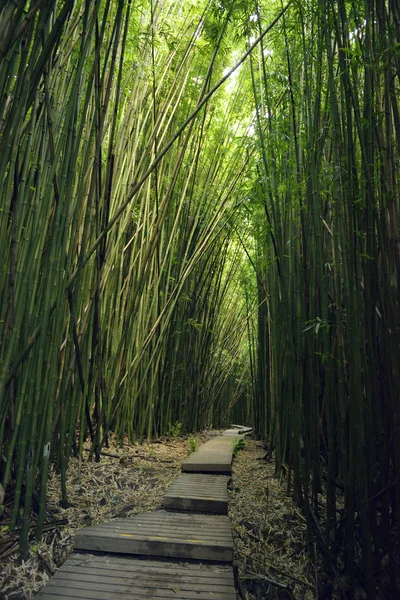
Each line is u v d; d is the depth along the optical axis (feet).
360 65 5.68
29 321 6.08
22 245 6.25
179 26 11.27
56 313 6.04
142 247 10.94
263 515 7.10
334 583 5.65
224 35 9.48
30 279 6.06
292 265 7.69
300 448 7.18
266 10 9.77
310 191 6.99
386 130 5.49
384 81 5.70
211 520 6.70
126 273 10.80
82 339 8.25
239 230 15.15
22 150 6.24
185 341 15.62
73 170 5.98
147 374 12.48
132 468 8.73
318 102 6.77
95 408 8.95
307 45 7.55
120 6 6.75
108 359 9.68
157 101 11.02
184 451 11.68
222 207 13.16
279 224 8.23
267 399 13.37
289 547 6.37
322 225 6.75
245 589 5.62
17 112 5.32
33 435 5.67
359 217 5.90
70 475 7.69
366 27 5.66
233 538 6.45
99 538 5.80
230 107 14.11
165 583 5.08
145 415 12.13
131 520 6.53
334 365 6.65
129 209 9.66
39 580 5.11
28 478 5.51
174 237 13.08
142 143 10.62
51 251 5.83
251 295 18.92
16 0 4.46
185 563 5.64
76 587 4.91
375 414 5.74
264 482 8.72
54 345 5.99
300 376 7.07
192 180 13.20
